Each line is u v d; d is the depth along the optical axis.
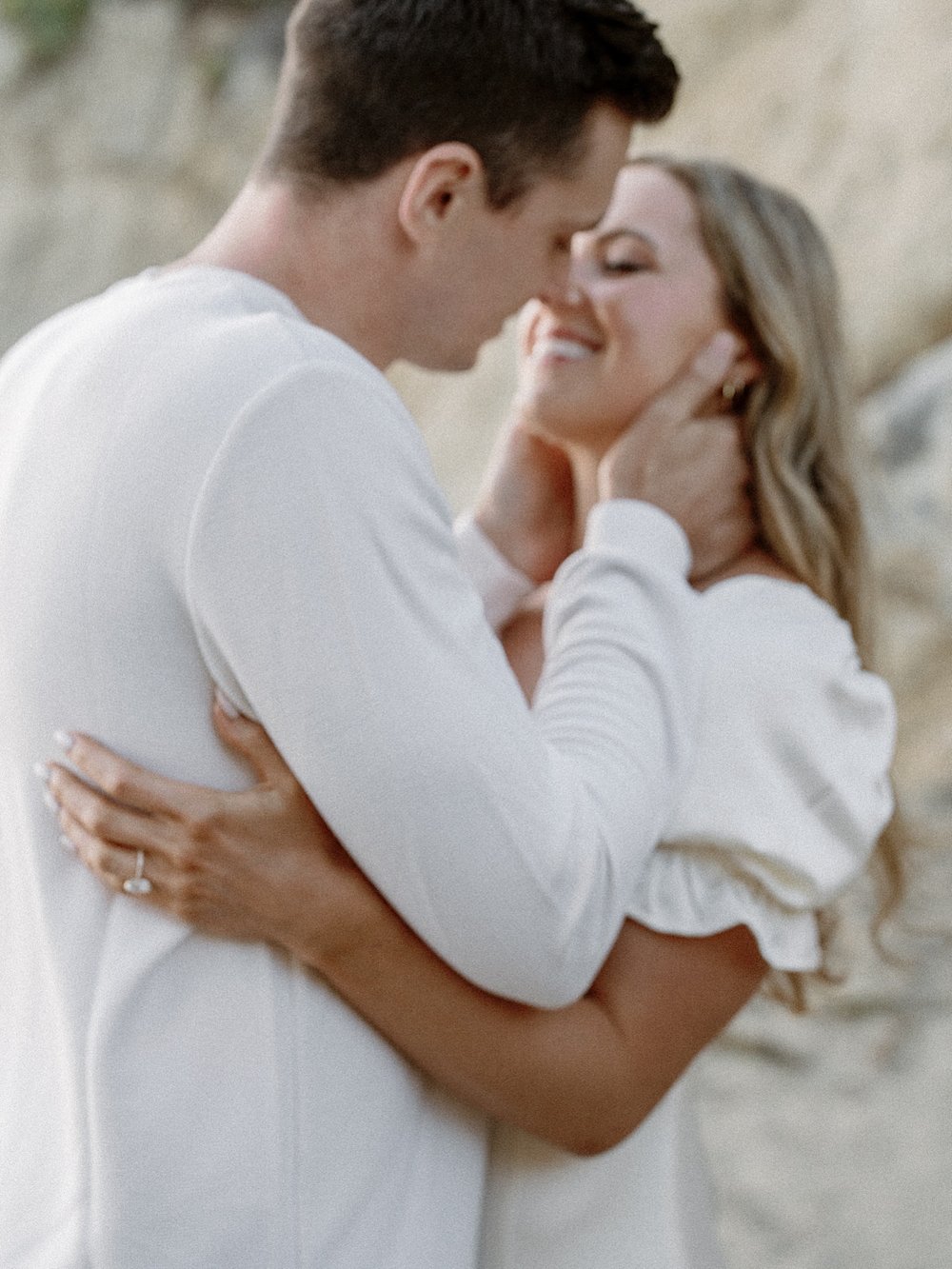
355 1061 1.35
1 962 1.42
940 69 5.24
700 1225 1.72
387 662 1.23
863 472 1.86
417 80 1.40
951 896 3.83
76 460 1.31
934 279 4.97
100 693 1.29
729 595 1.65
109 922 1.32
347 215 1.43
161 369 1.29
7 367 1.47
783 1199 3.40
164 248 7.93
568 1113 1.45
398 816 1.24
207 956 1.31
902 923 3.08
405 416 1.32
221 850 1.28
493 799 1.26
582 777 1.38
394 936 1.33
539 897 1.28
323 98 1.42
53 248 7.88
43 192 7.98
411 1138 1.41
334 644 1.22
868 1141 3.49
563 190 1.48
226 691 1.28
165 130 8.10
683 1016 1.53
